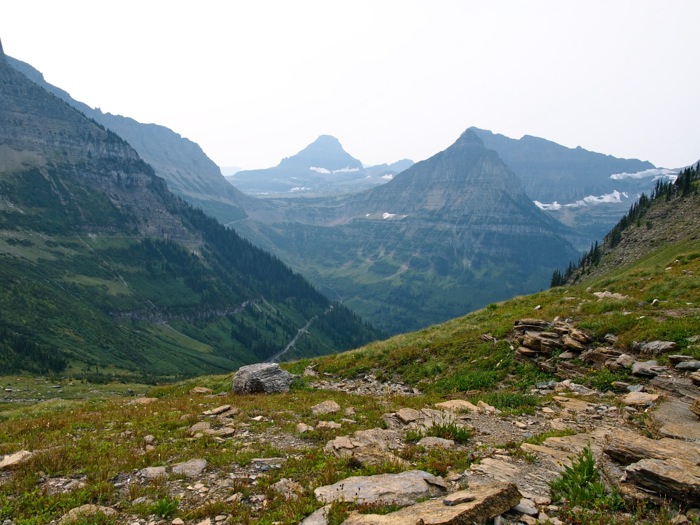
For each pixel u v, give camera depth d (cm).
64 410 2509
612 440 1128
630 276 4466
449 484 1002
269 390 2625
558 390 2045
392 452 1259
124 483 1144
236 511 937
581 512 835
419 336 3700
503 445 1286
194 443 1477
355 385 2897
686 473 871
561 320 2759
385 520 781
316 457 1260
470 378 2470
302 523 855
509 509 859
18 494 1079
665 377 1795
